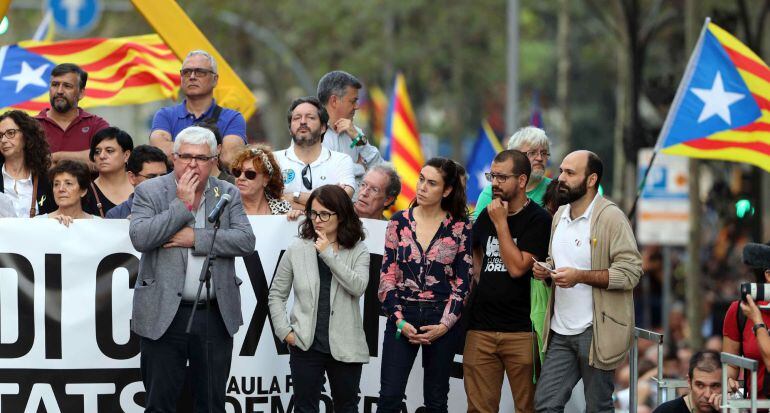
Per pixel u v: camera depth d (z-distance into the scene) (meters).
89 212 22.02
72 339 20.11
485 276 20.06
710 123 24.95
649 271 53.59
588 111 104.06
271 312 19.23
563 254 19.45
